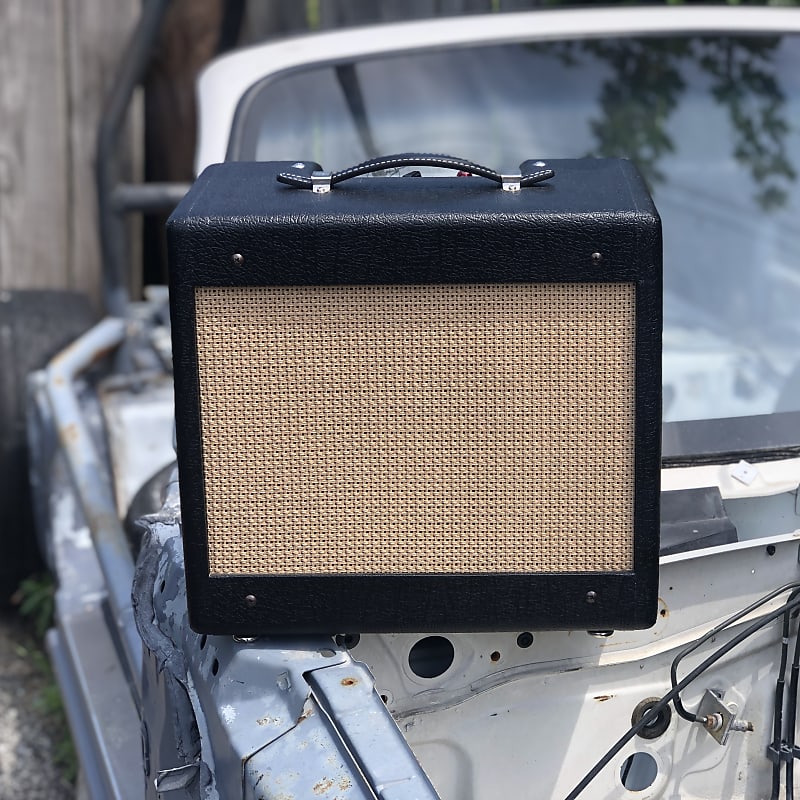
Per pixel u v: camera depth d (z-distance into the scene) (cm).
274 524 113
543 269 106
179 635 127
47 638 233
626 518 112
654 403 109
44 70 390
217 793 109
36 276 407
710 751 142
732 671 141
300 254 106
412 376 109
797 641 135
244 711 109
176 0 373
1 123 390
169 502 154
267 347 109
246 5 382
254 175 123
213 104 219
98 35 393
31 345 297
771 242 205
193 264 106
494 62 226
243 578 113
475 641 127
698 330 197
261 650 114
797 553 137
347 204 109
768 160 213
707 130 217
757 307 198
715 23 233
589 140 215
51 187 400
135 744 165
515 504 112
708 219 209
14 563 309
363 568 114
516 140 215
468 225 105
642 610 113
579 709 134
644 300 106
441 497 112
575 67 225
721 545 129
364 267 106
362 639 123
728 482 136
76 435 219
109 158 305
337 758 99
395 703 126
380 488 112
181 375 109
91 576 226
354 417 110
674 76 224
